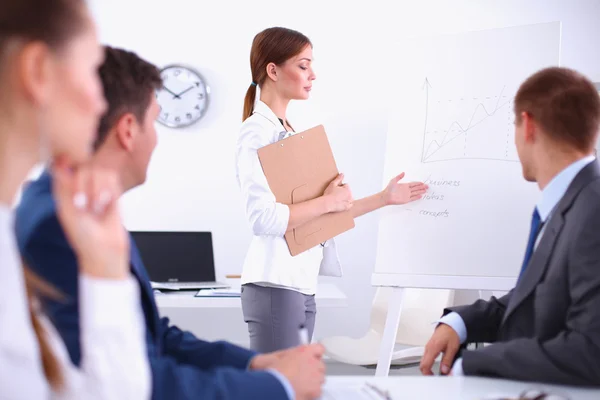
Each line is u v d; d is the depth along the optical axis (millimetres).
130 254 934
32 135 554
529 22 3807
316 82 3904
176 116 3889
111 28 3883
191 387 776
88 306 619
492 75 2236
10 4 531
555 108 1132
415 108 2328
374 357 2766
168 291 3100
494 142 2170
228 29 3893
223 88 3906
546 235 1130
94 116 603
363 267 3865
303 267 1909
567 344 999
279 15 3891
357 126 3902
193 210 3908
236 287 3299
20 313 520
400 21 3873
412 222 2207
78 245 618
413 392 986
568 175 1136
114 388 624
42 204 773
